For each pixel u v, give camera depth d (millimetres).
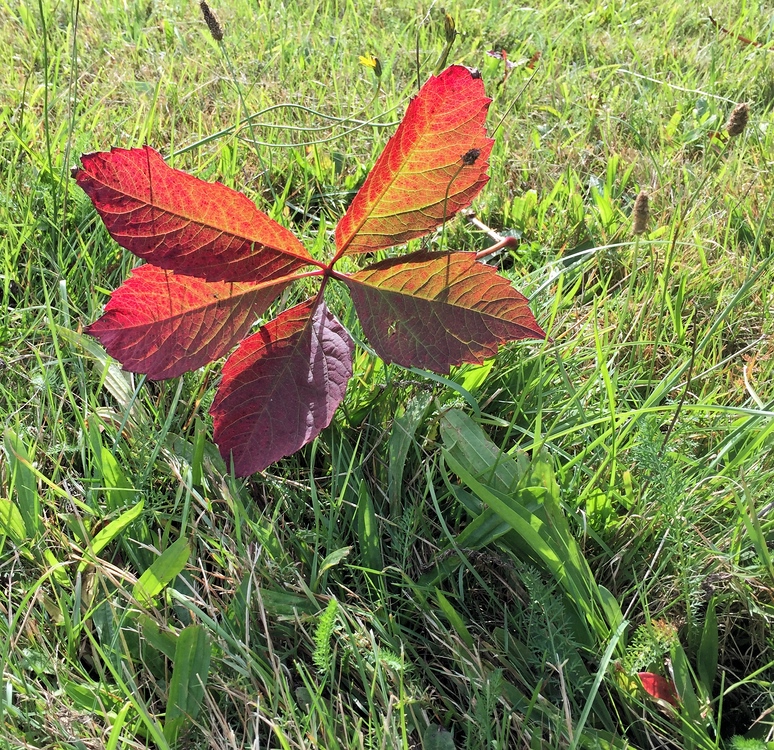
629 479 322
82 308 402
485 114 284
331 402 309
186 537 303
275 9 777
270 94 596
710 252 467
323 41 713
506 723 257
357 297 319
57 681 273
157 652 283
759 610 289
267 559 302
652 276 391
